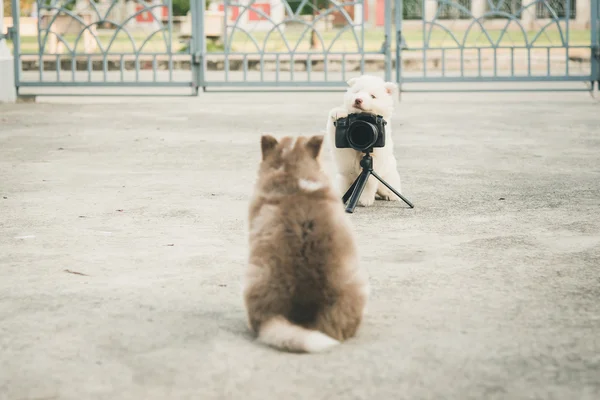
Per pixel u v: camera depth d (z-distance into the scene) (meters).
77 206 7.96
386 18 19.06
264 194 4.48
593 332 4.54
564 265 5.87
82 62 27.36
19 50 19.78
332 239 4.30
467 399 3.70
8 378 3.96
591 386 3.84
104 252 6.29
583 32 20.06
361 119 7.62
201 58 19.88
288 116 16.25
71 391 3.81
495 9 19.73
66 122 15.30
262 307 4.32
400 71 19.48
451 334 4.50
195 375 3.97
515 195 8.48
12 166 10.29
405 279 5.55
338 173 8.12
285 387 3.82
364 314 4.70
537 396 3.73
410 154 11.33
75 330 4.59
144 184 9.09
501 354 4.21
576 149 11.75
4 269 5.82
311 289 4.27
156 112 17.20
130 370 4.04
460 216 7.54
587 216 7.46
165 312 4.88
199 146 12.05
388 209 7.87
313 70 27.05
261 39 19.80
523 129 14.11
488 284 5.43
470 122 15.19
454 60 26.92
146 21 20.42
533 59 26.66
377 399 3.70
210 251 6.30
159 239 6.68
